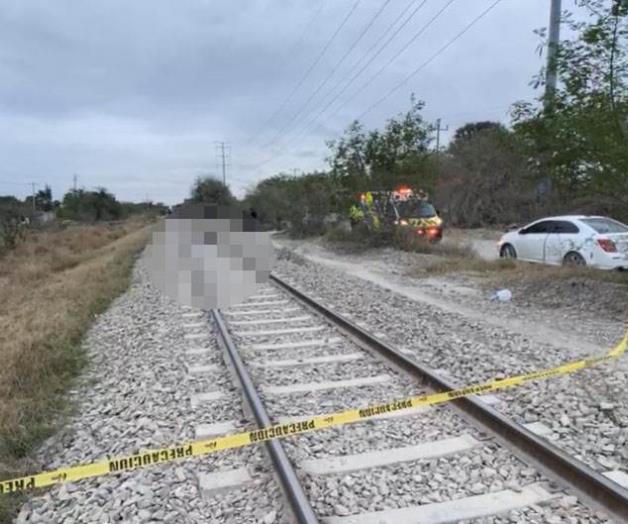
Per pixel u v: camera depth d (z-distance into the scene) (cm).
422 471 432
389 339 847
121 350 841
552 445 440
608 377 635
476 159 3862
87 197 7956
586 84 1080
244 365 692
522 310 1118
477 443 475
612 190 1114
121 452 486
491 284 1393
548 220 1592
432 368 693
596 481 381
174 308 1152
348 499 393
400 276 1669
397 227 2325
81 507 400
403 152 2289
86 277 1673
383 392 615
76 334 934
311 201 3366
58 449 502
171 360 760
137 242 3241
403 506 384
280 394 612
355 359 741
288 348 803
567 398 567
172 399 608
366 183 2367
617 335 887
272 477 425
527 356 744
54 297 1339
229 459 459
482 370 673
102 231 4966
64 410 595
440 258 1933
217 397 610
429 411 547
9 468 460
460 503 386
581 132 1062
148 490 415
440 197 3825
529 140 1204
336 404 579
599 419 519
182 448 436
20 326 957
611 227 1449
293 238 3450
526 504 382
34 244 3039
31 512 399
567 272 1289
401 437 491
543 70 1148
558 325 973
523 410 543
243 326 955
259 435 464
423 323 958
